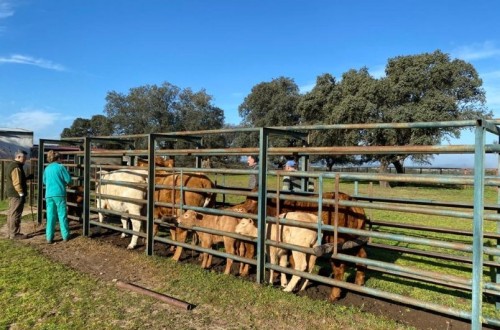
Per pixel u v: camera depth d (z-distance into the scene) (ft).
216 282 18.49
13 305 16.25
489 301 17.34
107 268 21.47
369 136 103.76
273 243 17.97
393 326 14.03
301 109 120.26
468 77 106.42
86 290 17.92
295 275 17.70
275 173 17.81
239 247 21.03
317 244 16.46
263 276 18.37
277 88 148.36
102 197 28.07
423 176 13.76
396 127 14.85
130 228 30.81
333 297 17.15
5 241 27.58
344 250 17.40
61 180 27.32
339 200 15.79
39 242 27.37
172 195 23.02
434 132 98.63
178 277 19.40
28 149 76.43
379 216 43.98
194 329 14.17
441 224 39.22
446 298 17.29
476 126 12.39
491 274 21.17
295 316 15.01
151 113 166.61
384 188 87.66
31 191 39.19
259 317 15.03
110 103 170.30
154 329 14.20
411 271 13.99
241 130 19.90
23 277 19.61
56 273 20.20
